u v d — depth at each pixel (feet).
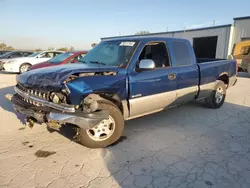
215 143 12.10
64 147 11.43
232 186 8.45
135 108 12.21
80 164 9.87
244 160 10.36
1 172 9.18
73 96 9.83
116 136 11.57
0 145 11.55
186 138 12.70
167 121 15.52
